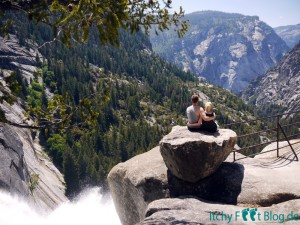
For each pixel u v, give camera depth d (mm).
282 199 9586
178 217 8469
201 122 10688
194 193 10539
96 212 39406
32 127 6691
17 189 21359
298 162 11891
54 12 5523
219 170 10836
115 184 13820
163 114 192875
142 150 112562
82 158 87312
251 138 138750
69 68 188250
